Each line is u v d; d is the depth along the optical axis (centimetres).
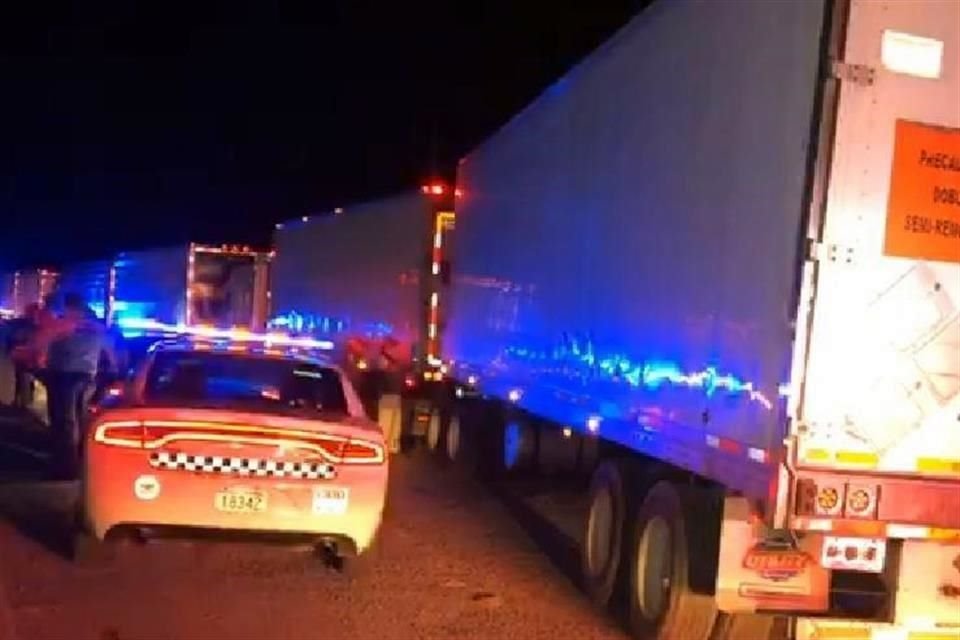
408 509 1231
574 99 1050
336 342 2117
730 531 674
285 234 2598
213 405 848
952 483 610
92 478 812
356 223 2052
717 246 702
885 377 602
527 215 1211
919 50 601
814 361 597
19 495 1159
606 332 918
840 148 595
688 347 737
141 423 811
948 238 606
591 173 986
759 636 724
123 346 1908
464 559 998
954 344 607
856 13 594
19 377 1917
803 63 611
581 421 978
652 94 843
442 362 1653
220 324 2605
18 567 874
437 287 1683
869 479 602
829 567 633
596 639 781
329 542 840
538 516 1234
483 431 1487
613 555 848
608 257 926
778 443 598
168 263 2750
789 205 609
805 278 593
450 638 761
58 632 718
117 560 903
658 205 815
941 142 603
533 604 863
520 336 1216
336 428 836
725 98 707
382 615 802
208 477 812
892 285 601
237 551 962
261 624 761
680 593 714
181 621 756
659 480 798
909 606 642
